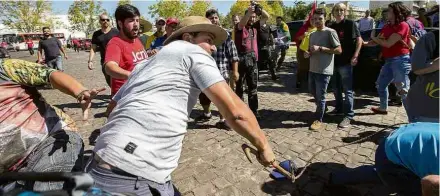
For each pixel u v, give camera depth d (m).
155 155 1.29
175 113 1.30
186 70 1.31
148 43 4.96
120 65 2.90
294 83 7.48
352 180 2.41
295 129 4.14
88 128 4.39
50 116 1.64
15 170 1.51
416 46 2.52
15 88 1.47
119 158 1.26
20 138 1.47
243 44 4.25
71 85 1.46
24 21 37.78
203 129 4.20
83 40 33.22
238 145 3.60
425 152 1.71
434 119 2.47
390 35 4.10
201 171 2.99
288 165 2.69
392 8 4.05
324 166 3.03
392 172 2.00
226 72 3.98
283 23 8.82
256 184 2.74
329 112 4.87
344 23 4.09
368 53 5.95
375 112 4.73
